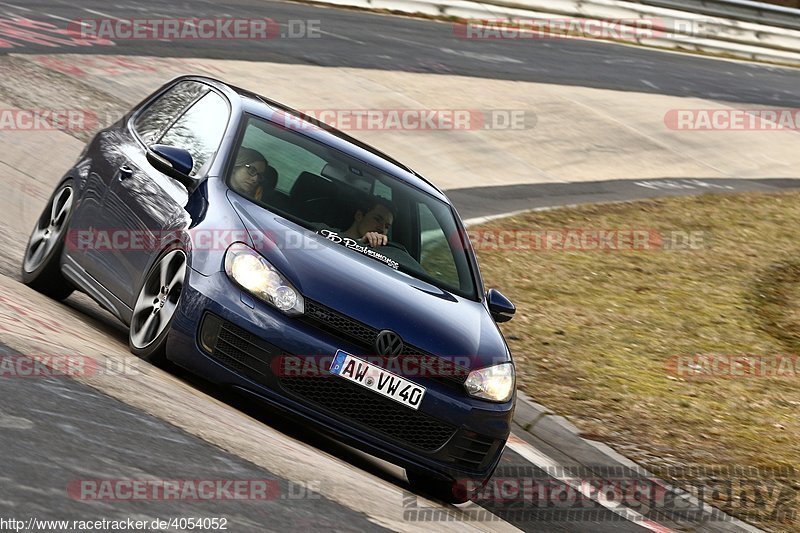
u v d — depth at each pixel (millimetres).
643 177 70250
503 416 20094
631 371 35719
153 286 20453
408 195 23891
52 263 24609
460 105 71625
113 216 22844
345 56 74188
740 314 45969
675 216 61719
